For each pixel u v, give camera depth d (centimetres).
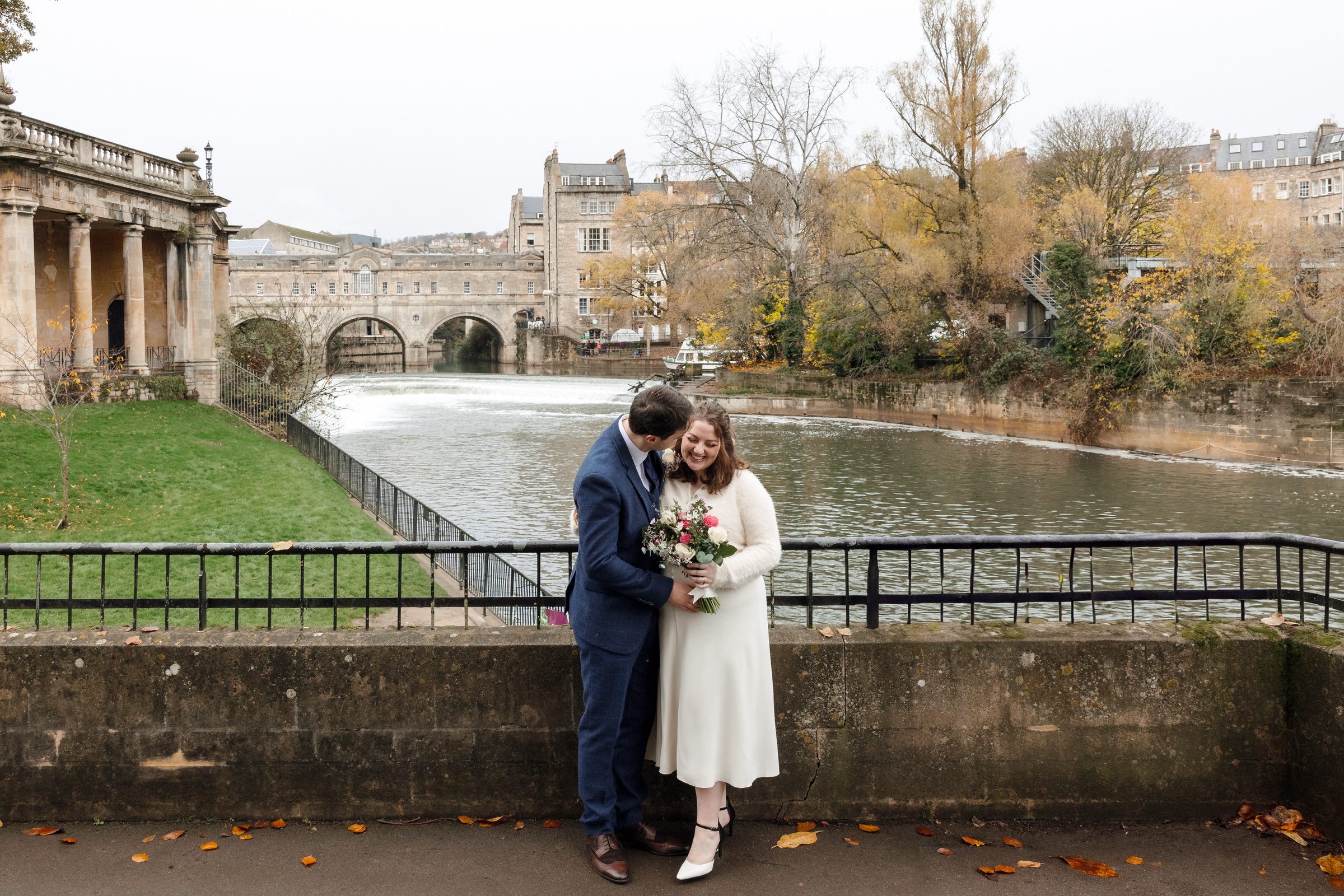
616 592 373
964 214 4250
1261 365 3278
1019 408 3916
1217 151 10069
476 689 420
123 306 3156
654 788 420
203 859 384
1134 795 422
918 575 1627
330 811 421
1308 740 410
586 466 372
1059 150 5541
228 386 2975
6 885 361
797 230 5431
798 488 2633
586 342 9169
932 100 4250
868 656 420
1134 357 3450
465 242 18675
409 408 4997
